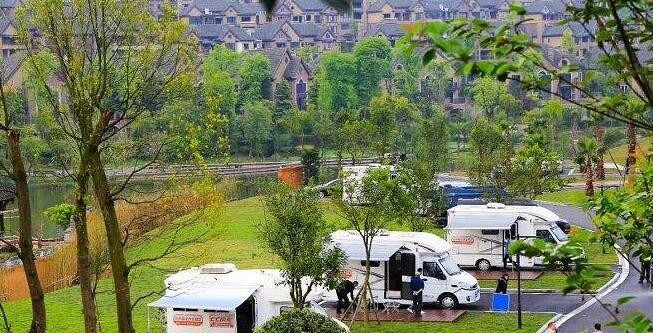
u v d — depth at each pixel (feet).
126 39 80.38
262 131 362.12
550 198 227.40
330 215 167.73
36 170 95.14
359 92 430.61
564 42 428.15
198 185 86.07
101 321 120.06
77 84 77.61
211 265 110.32
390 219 117.80
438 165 219.82
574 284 30.94
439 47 27.02
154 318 122.01
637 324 29.68
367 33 586.86
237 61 427.33
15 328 118.73
